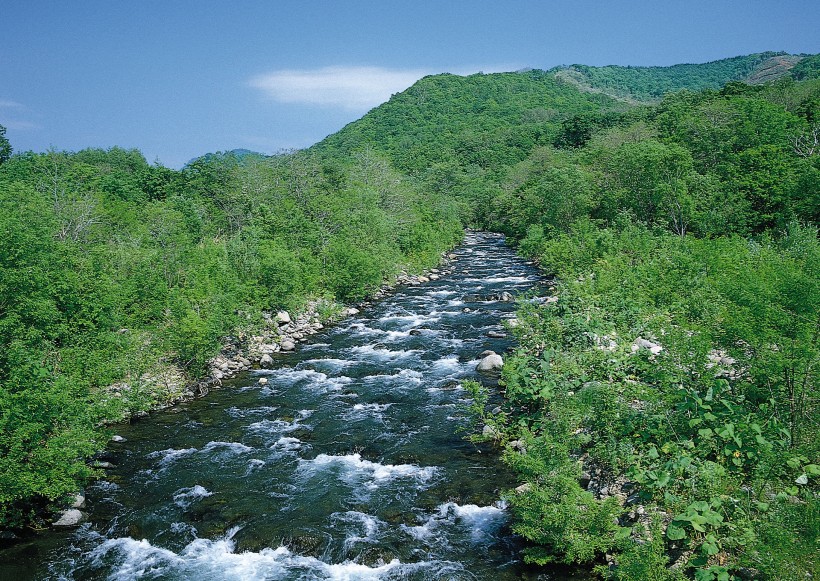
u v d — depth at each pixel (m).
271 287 37.22
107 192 63.81
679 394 14.55
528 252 71.94
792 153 57.41
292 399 25.14
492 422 20.42
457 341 33.84
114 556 14.49
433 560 14.01
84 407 17.20
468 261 73.12
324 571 13.84
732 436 12.81
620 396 16.33
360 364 29.92
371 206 61.47
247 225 60.59
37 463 15.09
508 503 16.20
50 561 14.27
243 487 17.75
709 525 11.66
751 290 15.35
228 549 14.78
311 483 17.95
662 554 11.36
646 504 13.23
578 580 12.86
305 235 49.25
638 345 22.12
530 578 13.12
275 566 14.09
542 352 21.77
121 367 22.23
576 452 16.36
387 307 44.59
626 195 62.84
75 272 23.61
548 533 13.30
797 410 13.62
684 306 24.09
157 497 17.22
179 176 76.12
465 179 147.38
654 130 85.12
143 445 20.77
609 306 25.78
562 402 16.61
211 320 27.47
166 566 14.12
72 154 100.88
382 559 14.09
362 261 45.31
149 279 31.12
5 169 62.28
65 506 16.33
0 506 14.98
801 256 29.42
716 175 56.78
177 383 25.95
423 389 25.97
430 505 16.48
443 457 19.41
